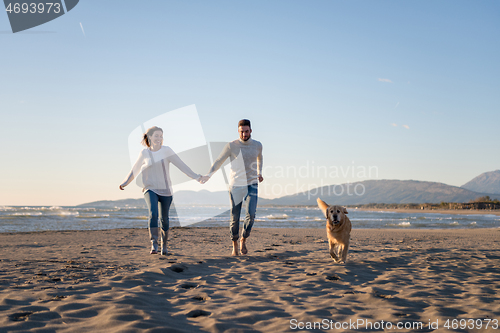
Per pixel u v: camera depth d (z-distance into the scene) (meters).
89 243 7.00
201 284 3.17
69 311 2.21
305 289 3.05
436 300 2.70
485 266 4.50
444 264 4.61
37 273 3.45
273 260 4.73
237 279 3.44
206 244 7.12
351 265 4.36
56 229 12.80
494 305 2.55
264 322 2.11
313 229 13.70
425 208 85.12
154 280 3.25
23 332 1.80
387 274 3.84
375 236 10.32
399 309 2.44
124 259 4.50
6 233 9.88
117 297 2.57
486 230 14.97
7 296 2.51
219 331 1.92
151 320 2.06
